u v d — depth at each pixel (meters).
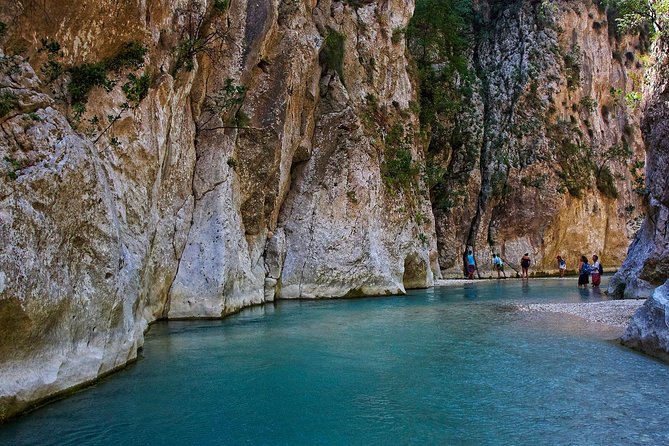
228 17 17.78
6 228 6.37
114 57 11.13
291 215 22.31
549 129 43.94
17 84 7.56
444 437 6.48
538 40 46.34
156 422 6.88
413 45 38.44
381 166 26.48
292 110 20.81
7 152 6.86
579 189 43.50
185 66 14.46
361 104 26.91
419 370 9.59
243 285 17.83
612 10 50.47
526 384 8.69
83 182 7.98
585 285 29.31
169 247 14.86
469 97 42.41
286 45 20.16
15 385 6.63
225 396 8.01
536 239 42.06
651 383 8.69
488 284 31.67
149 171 12.20
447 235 39.34
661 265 19.91
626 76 51.09
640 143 50.69
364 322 15.04
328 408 7.53
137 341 10.83
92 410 7.21
